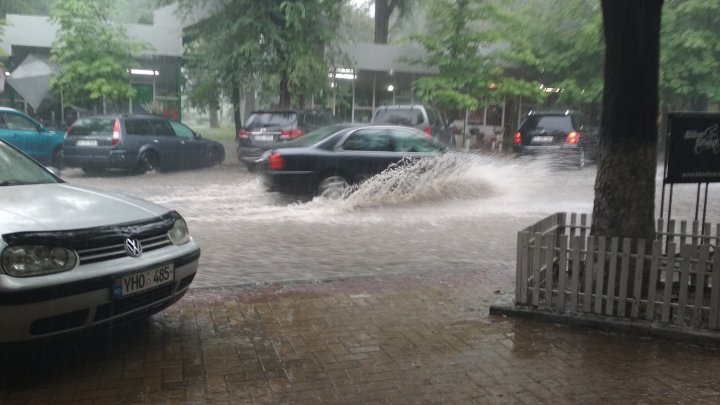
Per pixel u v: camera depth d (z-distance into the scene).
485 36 21.64
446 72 22.36
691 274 5.79
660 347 4.63
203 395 3.83
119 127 15.42
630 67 5.18
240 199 11.98
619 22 5.13
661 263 5.75
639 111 5.22
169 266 4.45
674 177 5.95
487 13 21.89
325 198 11.34
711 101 23.73
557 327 5.06
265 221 9.95
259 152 16.09
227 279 6.55
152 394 3.84
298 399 3.80
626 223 5.30
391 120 17.70
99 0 20.72
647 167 5.30
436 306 5.60
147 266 4.24
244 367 4.25
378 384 4.02
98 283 3.91
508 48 24.12
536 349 4.60
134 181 14.87
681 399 3.82
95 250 4.02
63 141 15.63
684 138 5.93
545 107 27.27
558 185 15.07
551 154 18.38
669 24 20.45
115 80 20.31
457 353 4.52
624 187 5.30
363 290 6.10
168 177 15.80
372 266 7.20
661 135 23.27
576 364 4.34
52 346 4.09
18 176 5.14
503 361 4.39
